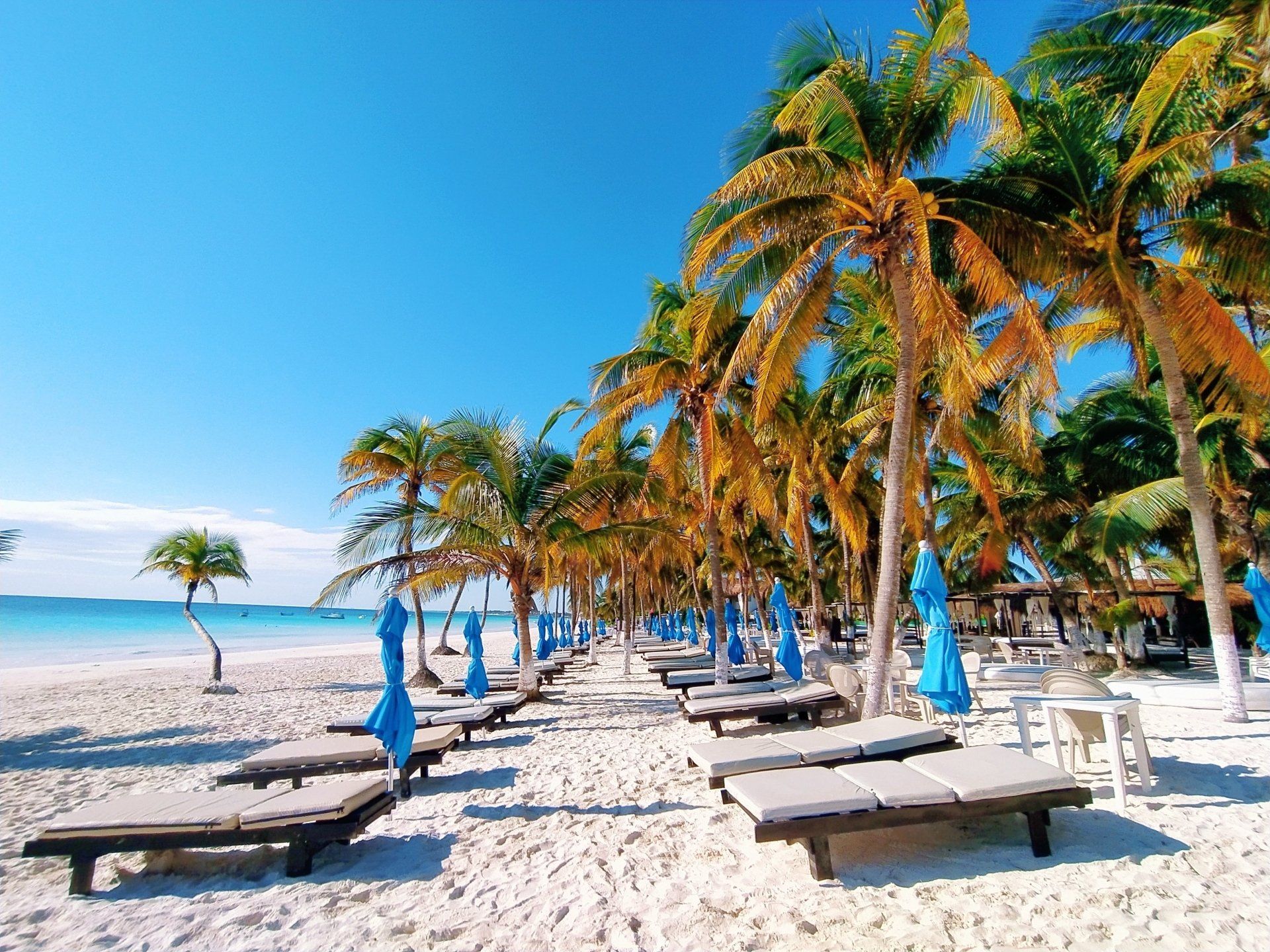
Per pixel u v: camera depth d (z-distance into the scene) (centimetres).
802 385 1548
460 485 1139
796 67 786
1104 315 1061
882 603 703
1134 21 864
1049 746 670
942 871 394
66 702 1535
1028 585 2305
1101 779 552
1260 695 815
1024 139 829
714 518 1180
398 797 639
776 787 418
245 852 490
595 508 1325
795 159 707
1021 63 924
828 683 938
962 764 432
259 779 631
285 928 372
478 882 427
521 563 1301
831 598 3253
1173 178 781
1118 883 364
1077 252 859
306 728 1126
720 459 1304
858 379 1430
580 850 472
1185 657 1566
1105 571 1797
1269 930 310
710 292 907
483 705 980
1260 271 782
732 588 3447
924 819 391
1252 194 824
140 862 486
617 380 1255
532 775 712
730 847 459
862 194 758
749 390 1256
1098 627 1532
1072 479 1498
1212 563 780
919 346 988
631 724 1012
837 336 1458
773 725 910
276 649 4247
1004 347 854
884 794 395
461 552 1198
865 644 2281
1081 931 319
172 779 789
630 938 343
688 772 680
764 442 1627
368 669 2570
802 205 751
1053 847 416
